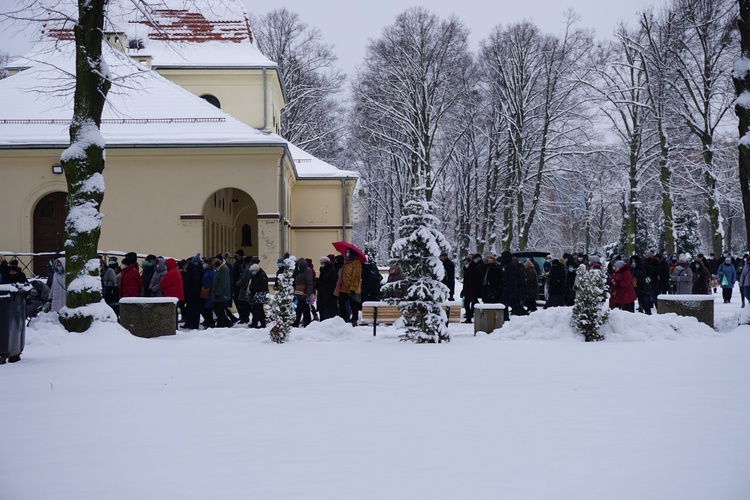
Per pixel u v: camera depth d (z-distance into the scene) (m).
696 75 42.44
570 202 62.00
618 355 14.42
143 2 21.02
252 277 22.00
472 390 10.46
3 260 21.12
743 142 19.31
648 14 43.53
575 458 6.84
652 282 27.66
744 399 9.69
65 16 18.98
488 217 56.75
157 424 8.47
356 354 14.91
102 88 19.12
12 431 8.30
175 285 21.67
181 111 31.31
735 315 19.72
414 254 17.16
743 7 19.62
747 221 20.92
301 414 8.89
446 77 51.41
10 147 29.20
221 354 15.15
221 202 37.31
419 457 6.92
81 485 6.21
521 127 51.81
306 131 61.06
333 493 5.88
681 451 7.07
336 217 42.22
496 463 6.69
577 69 49.88
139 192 30.06
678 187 46.34
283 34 61.34
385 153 59.78
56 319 18.59
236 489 6.02
